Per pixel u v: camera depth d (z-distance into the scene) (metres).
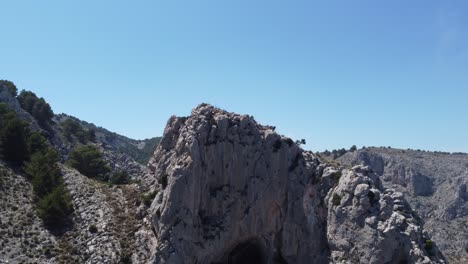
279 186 104.94
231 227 100.31
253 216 102.81
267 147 106.06
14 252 90.62
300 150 109.69
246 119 106.69
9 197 106.31
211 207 100.50
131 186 115.94
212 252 97.12
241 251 106.44
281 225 104.75
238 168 103.56
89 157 165.50
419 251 87.06
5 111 152.38
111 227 100.19
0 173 112.81
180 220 93.12
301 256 101.50
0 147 121.56
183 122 110.50
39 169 116.00
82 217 104.25
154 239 95.12
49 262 90.69
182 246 91.88
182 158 97.88
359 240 91.69
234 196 102.31
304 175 105.00
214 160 101.94
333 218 96.12
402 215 92.62
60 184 114.38
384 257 89.00
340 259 93.12
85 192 113.56
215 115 105.62
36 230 98.62
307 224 101.44
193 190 95.19
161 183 100.75
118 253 93.44
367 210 93.12
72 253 94.31
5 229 95.69
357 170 101.00
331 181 102.25
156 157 112.81
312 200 102.62
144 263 91.50
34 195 110.81
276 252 104.12
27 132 139.25
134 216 103.25
